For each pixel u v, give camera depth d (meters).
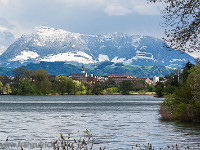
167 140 39.66
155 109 113.00
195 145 35.72
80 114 91.25
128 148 34.22
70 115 87.50
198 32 14.41
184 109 62.19
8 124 61.56
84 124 61.38
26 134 46.06
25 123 63.78
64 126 57.66
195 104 59.50
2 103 168.25
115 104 155.00
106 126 57.34
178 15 14.52
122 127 55.25
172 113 64.00
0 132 48.59
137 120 69.12
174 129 50.59
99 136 43.72
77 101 194.62
